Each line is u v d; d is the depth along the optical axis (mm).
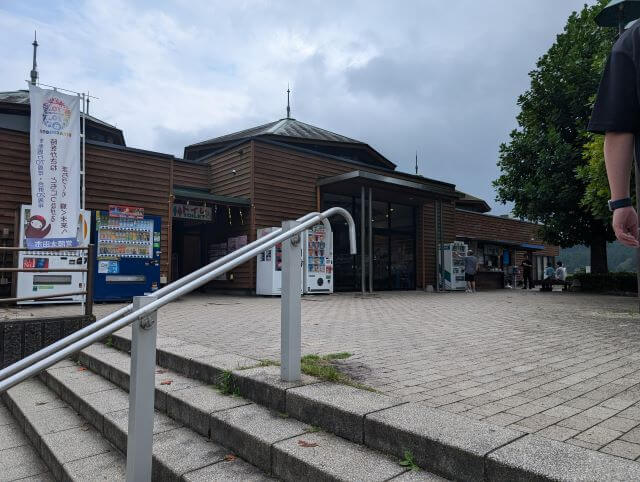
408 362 3684
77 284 9312
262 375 3088
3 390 1823
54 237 8695
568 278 16828
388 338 4965
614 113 1353
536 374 3297
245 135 17781
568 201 15688
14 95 14766
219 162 14070
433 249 17516
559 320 6793
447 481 1870
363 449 2213
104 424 3232
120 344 4891
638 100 1331
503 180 18078
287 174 13398
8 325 5277
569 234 16500
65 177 8805
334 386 2816
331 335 5184
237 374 3148
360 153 17484
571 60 15625
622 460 1698
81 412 3697
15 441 3646
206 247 14703
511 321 6637
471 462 1803
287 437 2379
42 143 8609
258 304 9758
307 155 13906
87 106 13828
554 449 1811
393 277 16266
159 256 10656
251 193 12656
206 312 7969
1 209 9188
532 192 16422
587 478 1551
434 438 1949
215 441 2699
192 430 2902
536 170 17000
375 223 15922
